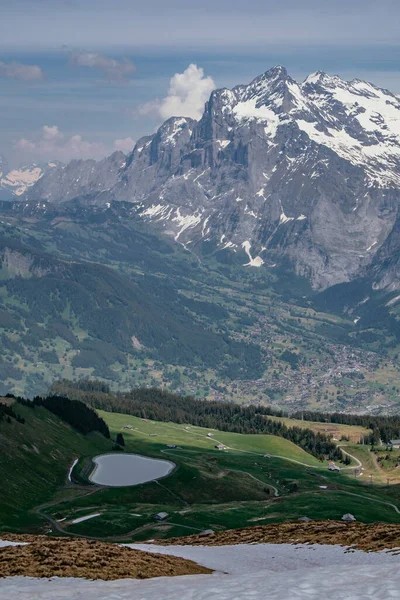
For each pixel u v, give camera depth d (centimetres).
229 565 7869
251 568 7644
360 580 4712
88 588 5406
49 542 8256
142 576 6625
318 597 4275
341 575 4959
